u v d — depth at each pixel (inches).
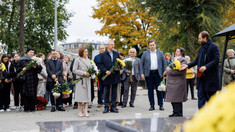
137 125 109.2
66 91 370.3
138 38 1125.7
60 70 376.5
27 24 1178.6
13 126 260.4
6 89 380.2
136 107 400.5
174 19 815.7
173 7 820.0
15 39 1051.9
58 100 378.6
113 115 323.3
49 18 1240.8
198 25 799.7
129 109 377.7
